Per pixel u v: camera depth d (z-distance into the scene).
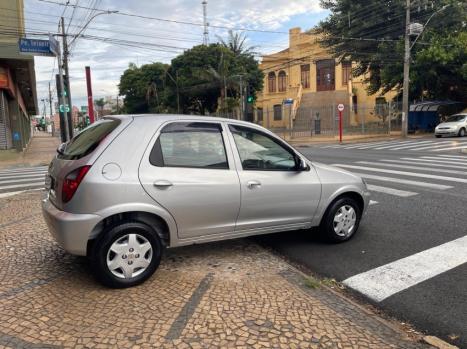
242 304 3.71
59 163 4.37
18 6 22.39
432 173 11.80
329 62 45.94
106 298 3.83
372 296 4.08
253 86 48.69
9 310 3.60
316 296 3.95
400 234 6.02
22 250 5.16
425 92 34.78
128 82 64.56
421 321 3.62
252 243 5.54
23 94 37.47
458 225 6.43
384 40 31.59
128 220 4.07
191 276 4.36
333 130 35.84
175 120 4.40
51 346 3.06
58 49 19.98
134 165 4.06
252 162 4.79
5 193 9.98
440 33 30.88
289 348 3.05
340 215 5.56
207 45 48.06
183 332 3.24
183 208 4.27
